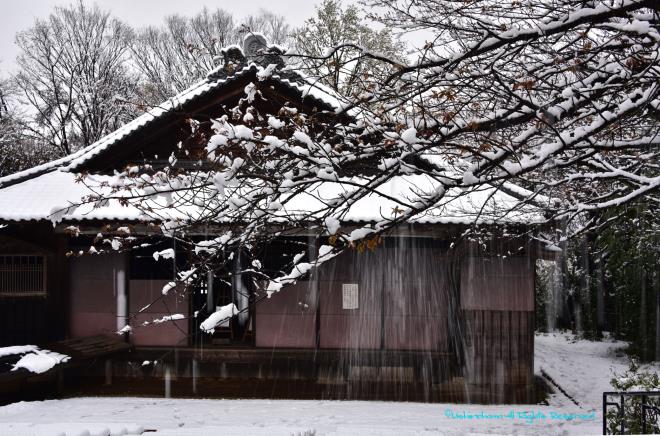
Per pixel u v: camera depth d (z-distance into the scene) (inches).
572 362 626.8
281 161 206.1
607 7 177.9
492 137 211.2
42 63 1181.7
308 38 652.1
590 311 840.3
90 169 514.0
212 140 178.1
